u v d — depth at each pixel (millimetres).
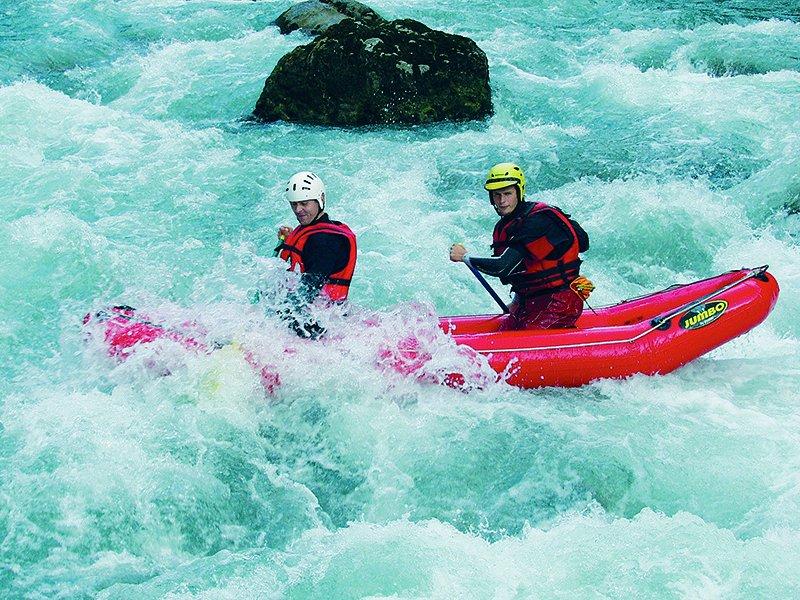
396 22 16797
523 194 8711
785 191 12750
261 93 17000
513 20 22297
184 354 8664
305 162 14570
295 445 8102
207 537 7098
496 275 8484
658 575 6336
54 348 9656
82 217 12742
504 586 6398
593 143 15086
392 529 7059
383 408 8438
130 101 17609
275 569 6691
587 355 8680
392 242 11984
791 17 21875
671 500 7246
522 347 8656
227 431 8102
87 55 20250
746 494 7199
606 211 12648
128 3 24656
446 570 6551
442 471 7699
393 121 15984
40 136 15469
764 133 15070
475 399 8625
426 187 13742
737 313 9109
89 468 7500
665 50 19578
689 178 13641
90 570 6715
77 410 8242
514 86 17750
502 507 7316
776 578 6254
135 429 8008
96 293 10742
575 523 7047
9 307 10367
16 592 6500
